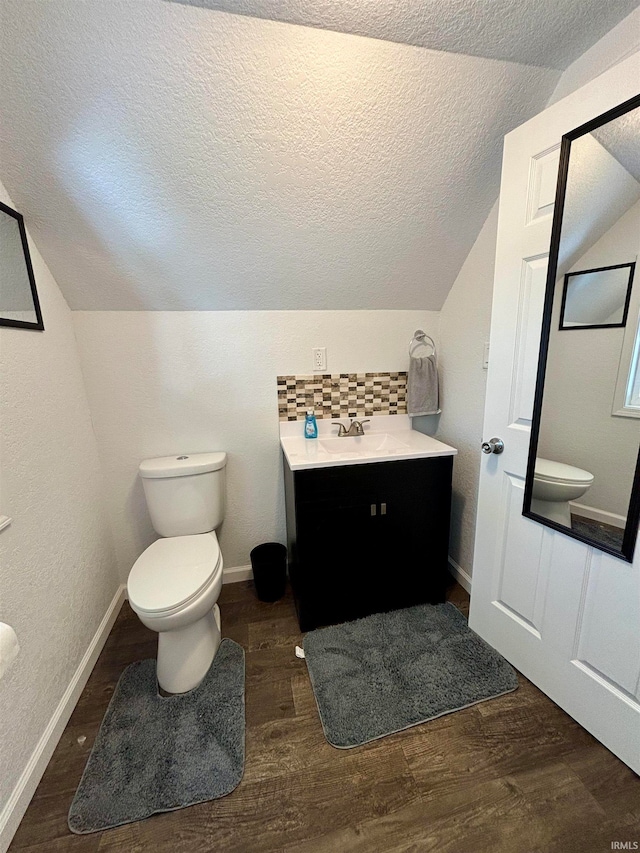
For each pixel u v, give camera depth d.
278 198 1.35
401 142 1.26
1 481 1.06
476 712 1.25
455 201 1.49
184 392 1.80
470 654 1.48
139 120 1.10
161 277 1.56
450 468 1.64
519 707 1.27
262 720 1.25
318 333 1.87
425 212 1.50
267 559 1.94
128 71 1.00
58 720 1.21
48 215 1.30
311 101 1.12
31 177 1.19
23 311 1.26
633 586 1.00
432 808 1.00
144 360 1.73
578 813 0.98
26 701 1.08
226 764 1.11
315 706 1.29
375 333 1.94
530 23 1.02
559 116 1.05
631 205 0.93
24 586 1.12
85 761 1.14
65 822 0.99
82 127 1.10
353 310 1.88
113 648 1.60
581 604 1.15
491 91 1.19
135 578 1.35
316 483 1.52
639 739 1.03
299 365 1.88
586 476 1.10
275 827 0.97
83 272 1.49
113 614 1.78
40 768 1.09
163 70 1.01
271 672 1.44
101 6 0.88
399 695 1.31
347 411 1.99
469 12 0.98
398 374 2.02
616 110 0.91
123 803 1.02
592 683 1.14
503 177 1.23
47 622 1.22
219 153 1.20
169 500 1.67
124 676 1.44
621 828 0.94
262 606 1.84
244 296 1.70
